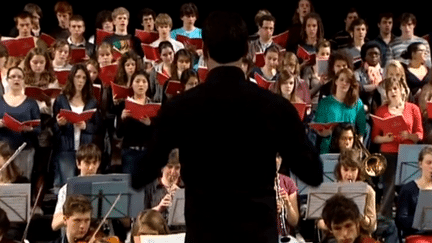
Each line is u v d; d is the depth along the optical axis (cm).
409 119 764
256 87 303
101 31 1015
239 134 297
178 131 300
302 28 1016
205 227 301
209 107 298
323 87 835
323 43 916
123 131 755
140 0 1295
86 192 572
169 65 923
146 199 632
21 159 741
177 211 567
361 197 572
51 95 783
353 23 1017
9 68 797
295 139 297
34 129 753
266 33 991
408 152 671
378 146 781
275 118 297
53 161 761
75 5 1280
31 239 714
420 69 882
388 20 1020
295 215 620
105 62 929
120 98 808
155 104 749
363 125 778
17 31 1030
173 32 1078
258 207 299
